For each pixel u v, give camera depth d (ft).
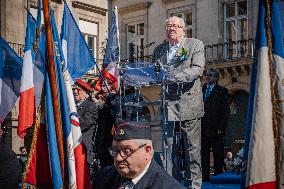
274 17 13.64
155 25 89.40
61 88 16.43
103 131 25.11
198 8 84.74
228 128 79.92
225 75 79.66
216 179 23.65
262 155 13.01
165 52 20.36
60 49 16.90
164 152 19.76
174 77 18.99
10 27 67.82
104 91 26.76
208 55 82.79
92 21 79.77
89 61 23.61
